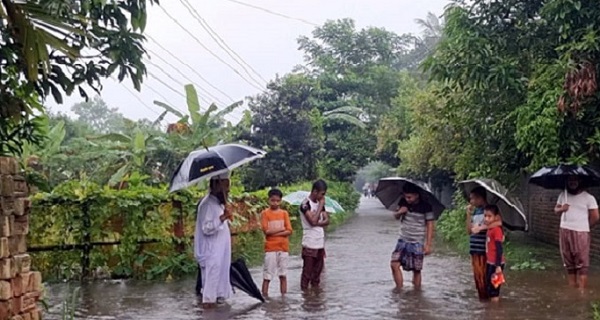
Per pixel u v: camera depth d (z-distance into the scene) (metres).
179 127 19.38
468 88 13.10
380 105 39.97
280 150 26.41
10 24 4.94
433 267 12.67
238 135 25.69
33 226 11.26
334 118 34.78
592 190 12.85
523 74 12.38
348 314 8.30
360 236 20.95
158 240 11.77
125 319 8.20
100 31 6.27
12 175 5.75
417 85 35.47
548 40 12.20
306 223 10.38
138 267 11.61
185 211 12.03
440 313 8.25
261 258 14.53
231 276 9.26
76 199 11.37
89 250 11.50
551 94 10.82
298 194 12.98
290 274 12.11
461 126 14.37
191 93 18.64
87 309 8.84
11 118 6.02
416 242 10.28
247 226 16.48
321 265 10.50
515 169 13.97
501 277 8.90
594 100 10.76
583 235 9.89
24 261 5.85
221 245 8.96
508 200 8.66
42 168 15.55
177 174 8.96
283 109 26.78
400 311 8.45
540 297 9.19
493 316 7.99
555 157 11.00
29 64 4.99
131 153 17.95
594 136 10.84
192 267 11.88
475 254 9.12
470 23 12.55
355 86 39.72
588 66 10.42
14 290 5.70
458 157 15.59
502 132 13.23
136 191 11.71
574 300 8.91
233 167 8.74
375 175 70.06
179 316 8.34
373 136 36.66
